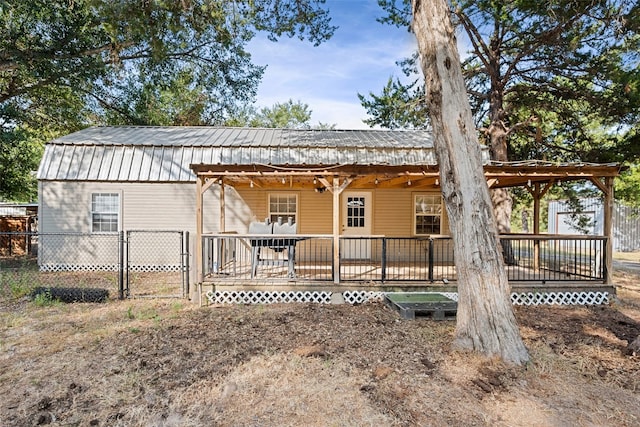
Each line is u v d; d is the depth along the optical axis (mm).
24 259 13711
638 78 8430
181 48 13492
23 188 18188
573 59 10352
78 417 3074
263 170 7008
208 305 6988
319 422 2992
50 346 4672
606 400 3350
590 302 7301
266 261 7625
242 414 3119
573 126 12258
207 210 11023
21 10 10531
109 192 10820
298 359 4238
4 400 3342
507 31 10836
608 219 7410
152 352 4477
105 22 8594
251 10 9422
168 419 3047
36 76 11242
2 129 13117
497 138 11680
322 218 11086
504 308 4234
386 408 3189
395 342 4836
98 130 12805
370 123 13875
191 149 11219
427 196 11133
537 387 3566
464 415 3082
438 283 7312
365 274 8242
